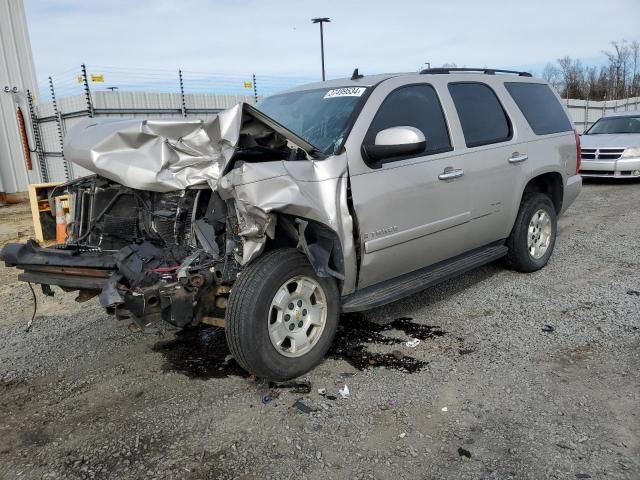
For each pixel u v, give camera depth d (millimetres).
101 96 12422
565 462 2742
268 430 3109
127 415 3334
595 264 6121
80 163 3756
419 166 4242
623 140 12320
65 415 3367
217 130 3385
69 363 4102
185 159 3588
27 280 3816
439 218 4449
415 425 3107
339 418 3207
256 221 3268
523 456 2801
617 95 40688
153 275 3428
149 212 3826
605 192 11312
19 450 3025
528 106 5703
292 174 3428
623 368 3676
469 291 5352
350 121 3963
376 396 3436
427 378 3645
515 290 5324
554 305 4891
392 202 4016
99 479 2750
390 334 4391
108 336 4586
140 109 13094
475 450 2863
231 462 2840
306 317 3725
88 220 4168
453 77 4934
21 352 4332
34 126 14391
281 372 3557
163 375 3846
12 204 13695
